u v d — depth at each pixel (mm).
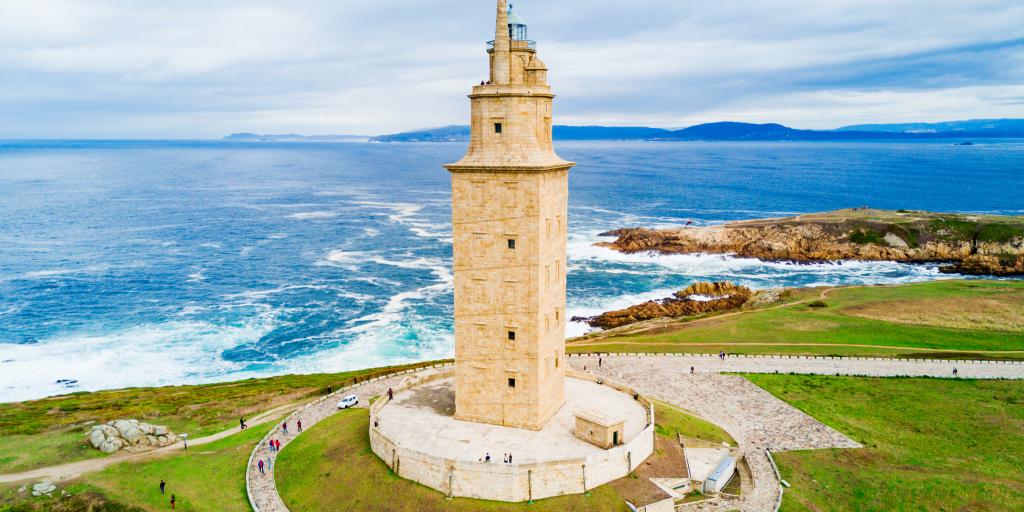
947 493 52750
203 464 59250
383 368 95625
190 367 103438
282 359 106688
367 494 51219
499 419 57688
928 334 97562
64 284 147500
